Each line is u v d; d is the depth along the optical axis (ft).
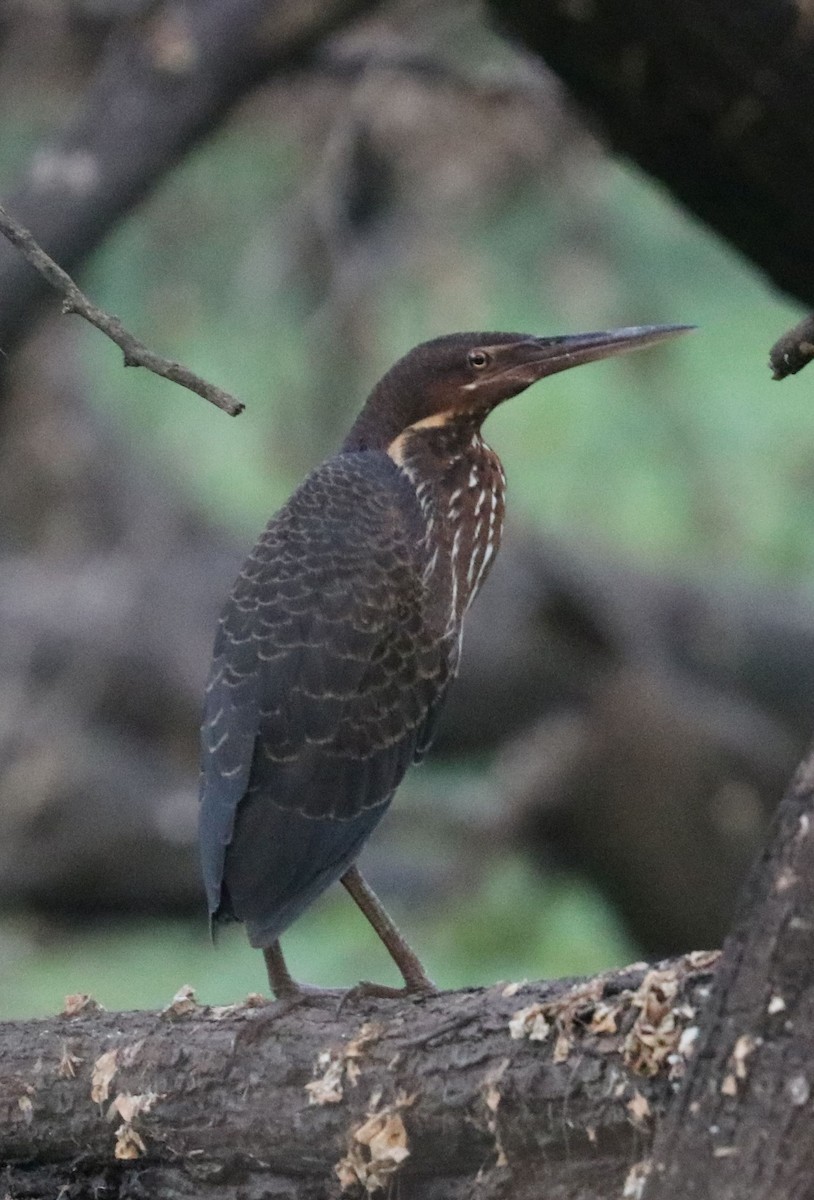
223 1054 19.01
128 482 55.83
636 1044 16.51
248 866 22.02
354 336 44.39
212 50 32.07
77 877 47.50
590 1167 17.03
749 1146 15.03
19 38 41.01
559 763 41.37
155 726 50.11
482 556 24.98
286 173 47.65
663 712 40.73
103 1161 19.86
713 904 40.42
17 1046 20.15
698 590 50.83
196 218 48.03
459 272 44.93
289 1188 18.95
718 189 26.05
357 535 23.17
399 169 42.96
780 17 23.86
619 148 26.45
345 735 22.56
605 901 43.45
